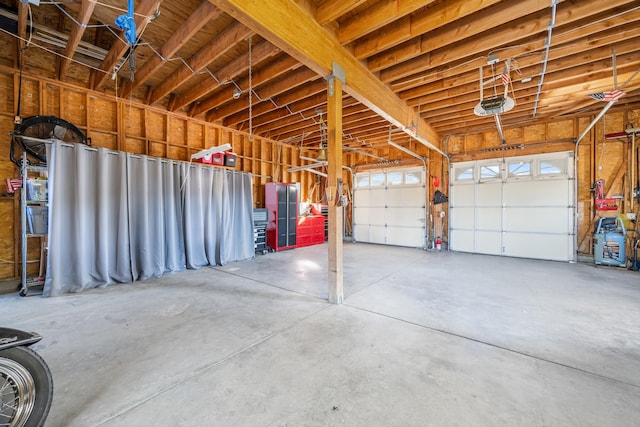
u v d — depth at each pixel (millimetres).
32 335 1407
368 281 4312
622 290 3814
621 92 3539
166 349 2248
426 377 1871
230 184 6016
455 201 7344
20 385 1325
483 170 6934
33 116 3891
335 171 3232
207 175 5547
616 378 1855
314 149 9297
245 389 1750
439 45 3207
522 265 5523
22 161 3646
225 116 5938
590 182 5707
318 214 9102
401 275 4703
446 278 4500
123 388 1762
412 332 2545
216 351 2215
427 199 7863
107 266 4098
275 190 7359
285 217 7648
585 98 4945
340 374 1904
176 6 2984
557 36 3133
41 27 3383
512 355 2150
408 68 3846
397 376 1882
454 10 2703
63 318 2873
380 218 8797
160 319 2854
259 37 3547
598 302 3332
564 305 3236
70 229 3820
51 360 2084
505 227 6590
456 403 1619
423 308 3152
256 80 4293
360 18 2980
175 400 1653
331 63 3074
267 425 1460
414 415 1525
